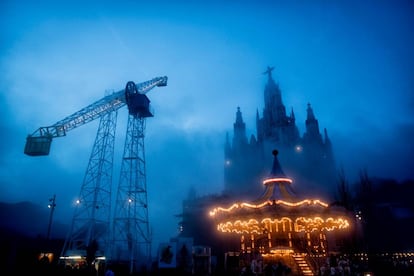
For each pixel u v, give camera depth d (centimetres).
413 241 6850
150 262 5872
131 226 6150
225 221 3962
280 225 3894
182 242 3750
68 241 5941
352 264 3488
